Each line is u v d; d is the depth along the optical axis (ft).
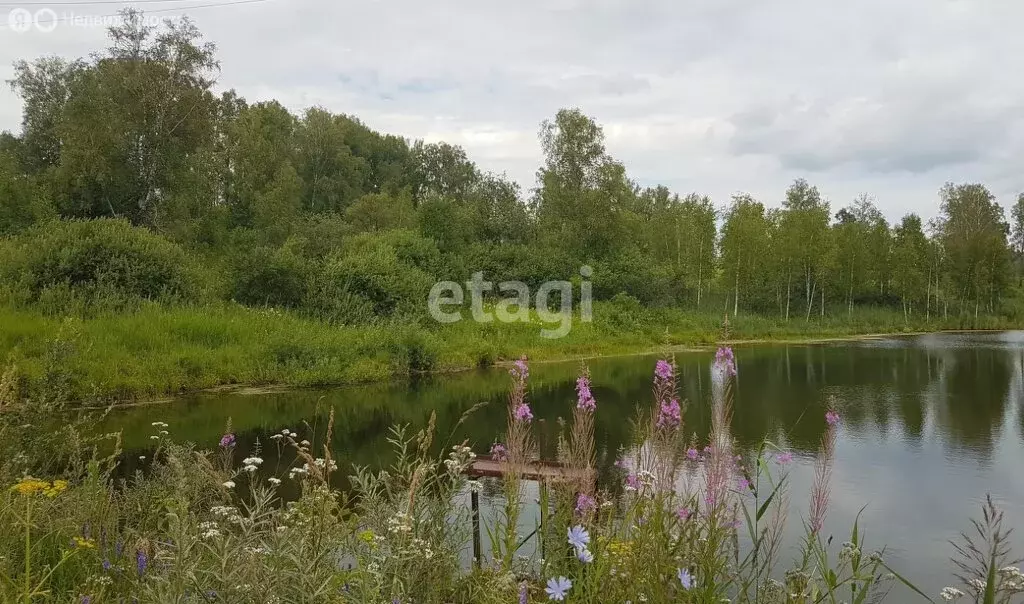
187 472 12.07
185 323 55.93
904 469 29.73
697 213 151.33
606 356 82.48
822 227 144.15
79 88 102.17
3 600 8.31
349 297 75.20
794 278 155.63
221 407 42.80
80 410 17.13
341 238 125.08
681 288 142.31
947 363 74.28
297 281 73.36
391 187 256.73
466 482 11.85
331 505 9.01
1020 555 20.10
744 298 152.76
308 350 56.59
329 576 7.89
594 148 146.30
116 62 102.37
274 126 191.31
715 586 9.04
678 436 10.94
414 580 8.77
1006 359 78.84
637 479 10.94
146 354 49.29
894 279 162.71
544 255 129.70
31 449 14.69
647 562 8.93
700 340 104.73
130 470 25.03
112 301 57.47
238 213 138.41
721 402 10.55
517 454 11.00
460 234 125.08
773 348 97.76
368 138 264.93
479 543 13.38
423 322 77.00
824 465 11.83
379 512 9.56
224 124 133.80
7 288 53.47
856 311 160.15
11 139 142.00
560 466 12.32
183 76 107.04
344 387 53.72
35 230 68.74
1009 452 32.81
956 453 32.73
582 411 11.46
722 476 10.03
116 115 99.45
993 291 169.89
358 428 36.24
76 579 10.43
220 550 7.69
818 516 11.60
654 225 176.65
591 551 9.46
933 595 17.16
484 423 37.99
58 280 58.23
